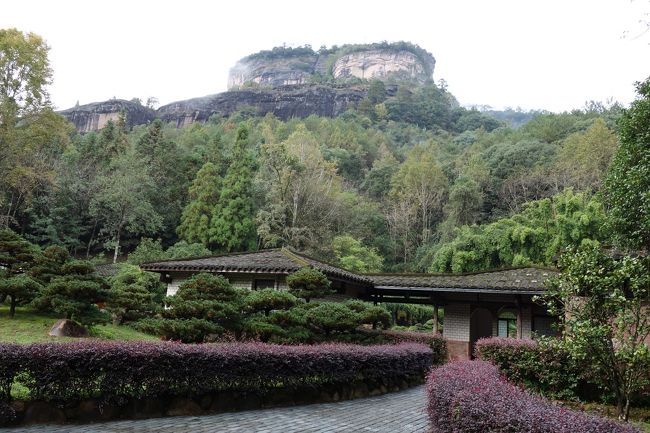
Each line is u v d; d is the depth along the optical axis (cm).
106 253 3941
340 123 8231
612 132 4166
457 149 7231
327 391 903
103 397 637
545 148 4856
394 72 14300
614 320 664
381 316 1287
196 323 970
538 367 916
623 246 1027
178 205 4116
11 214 3528
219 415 709
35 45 2825
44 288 1109
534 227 2658
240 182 3750
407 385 1162
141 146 4381
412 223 4700
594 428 354
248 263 1542
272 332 1074
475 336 1894
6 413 575
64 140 3084
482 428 391
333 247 3569
